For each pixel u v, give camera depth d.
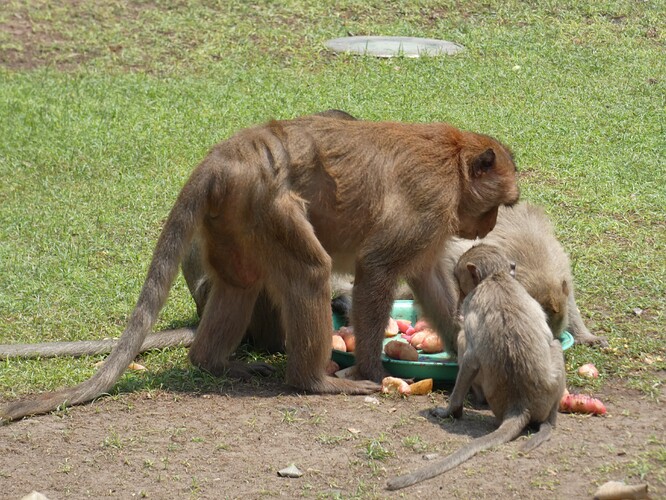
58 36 22.84
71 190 15.41
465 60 20.59
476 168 9.22
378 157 9.01
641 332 10.39
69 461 7.84
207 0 24.38
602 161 15.55
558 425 8.08
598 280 11.70
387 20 23.25
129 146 17.02
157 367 9.84
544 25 22.47
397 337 10.80
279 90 19.41
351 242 9.20
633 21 22.52
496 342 7.82
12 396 9.27
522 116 17.53
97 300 11.70
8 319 11.31
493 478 7.10
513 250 9.76
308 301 8.87
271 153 8.86
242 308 9.52
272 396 9.02
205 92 19.50
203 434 8.23
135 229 13.87
